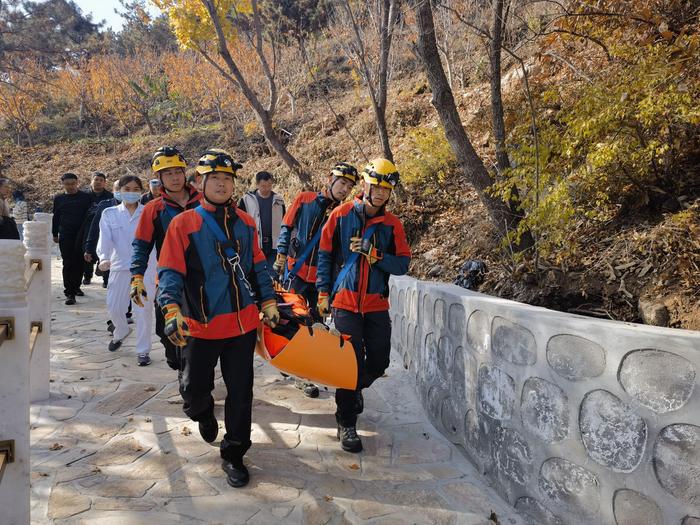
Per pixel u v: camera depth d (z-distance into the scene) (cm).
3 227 739
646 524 236
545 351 291
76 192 859
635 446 239
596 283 468
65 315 786
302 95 2062
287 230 516
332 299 414
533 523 306
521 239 530
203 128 2477
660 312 404
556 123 578
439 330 442
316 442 406
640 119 443
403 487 348
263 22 2047
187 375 335
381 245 404
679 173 485
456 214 830
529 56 879
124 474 345
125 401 461
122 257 577
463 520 314
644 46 479
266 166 1678
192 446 385
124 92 2906
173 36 4034
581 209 508
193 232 319
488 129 920
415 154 968
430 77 531
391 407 488
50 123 3216
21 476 240
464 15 1080
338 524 306
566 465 278
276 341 348
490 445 350
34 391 455
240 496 327
